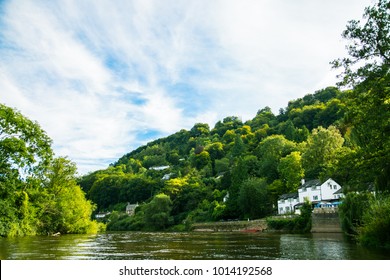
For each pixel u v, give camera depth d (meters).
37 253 21.55
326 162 86.12
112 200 176.50
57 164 52.44
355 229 32.88
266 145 125.44
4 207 38.69
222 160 166.62
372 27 20.55
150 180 167.25
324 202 74.12
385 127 21.45
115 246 27.42
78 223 54.38
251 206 85.25
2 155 38.50
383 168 23.16
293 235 44.41
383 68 20.31
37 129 42.22
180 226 103.12
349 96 22.41
